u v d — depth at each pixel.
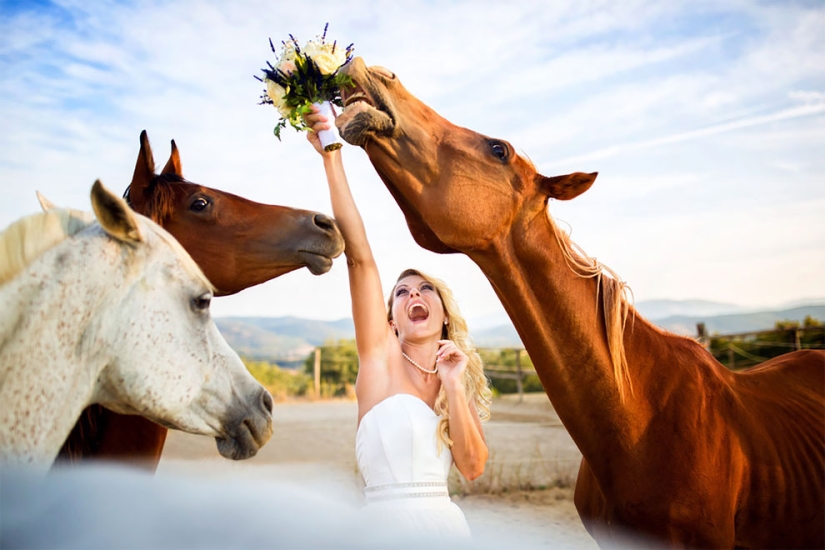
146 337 1.87
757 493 2.78
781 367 3.38
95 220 1.92
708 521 2.60
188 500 1.07
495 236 2.76
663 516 2.63
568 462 7.95
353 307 2.85
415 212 2.99
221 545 0.99
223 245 2.89
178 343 1.94
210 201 2.95
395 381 2.79
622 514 2.75
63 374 1.72
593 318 2.80
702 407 2.76
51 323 1.71
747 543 2.83
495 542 1.18
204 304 2.02
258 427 2.12
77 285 1.75
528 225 2.80
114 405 1.96
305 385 20.83
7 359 1.65
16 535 1.13
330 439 9.45
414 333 2.96
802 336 13.67
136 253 1.88
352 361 22.05
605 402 2.74
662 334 3.00
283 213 2.96
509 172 2.79
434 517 2.50
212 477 1.20
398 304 3.03
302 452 8.12
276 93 2.68
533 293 2.80
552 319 2.78
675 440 2.70
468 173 2.70
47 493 1.17
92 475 1.18
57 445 1.73
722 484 2.67
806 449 2.92
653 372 2.81
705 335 13.73
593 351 2.76
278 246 2.88
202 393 2.01
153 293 1.90
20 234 1.74
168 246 1.97
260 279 2.96
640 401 2.75
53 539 1.11
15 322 1.68
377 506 2.52
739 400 2.91
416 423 2.62
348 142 2.53
